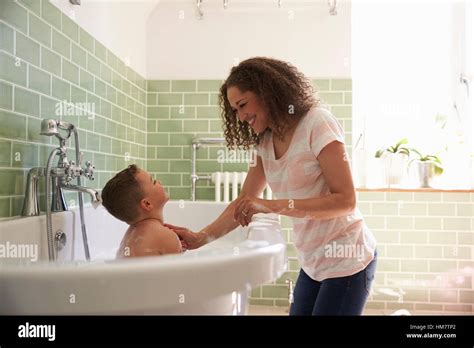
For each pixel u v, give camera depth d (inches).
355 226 43.3
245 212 41.4
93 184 70.3
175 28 95.7
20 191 49.9
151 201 46.4
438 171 88.5
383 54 97.7
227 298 35.4
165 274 25.3
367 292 43.8
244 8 94.3
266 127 44.9
